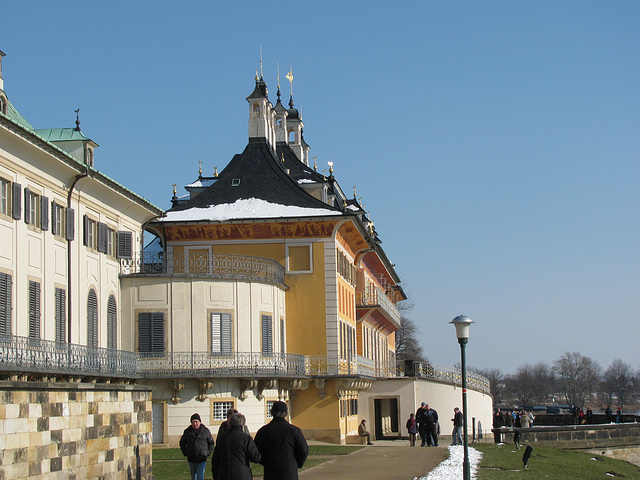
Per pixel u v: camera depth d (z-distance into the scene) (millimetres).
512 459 39094
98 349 35188
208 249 52938
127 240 43969
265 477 17188
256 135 58125
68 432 25844
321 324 52375
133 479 30391
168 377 43781
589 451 55656
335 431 51969
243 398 45750
